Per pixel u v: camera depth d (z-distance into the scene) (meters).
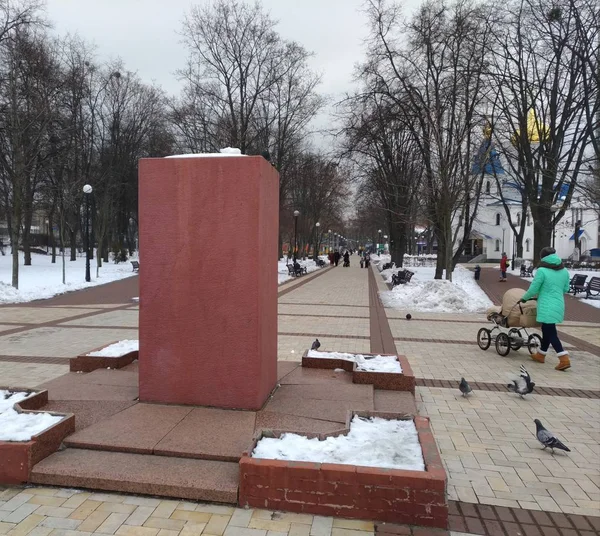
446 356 8.13
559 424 4.93
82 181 29.20
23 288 19.30
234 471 3.43
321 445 3.46
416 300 15.35
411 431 3.75
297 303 15.88
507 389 6.18
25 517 2.98
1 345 8.61
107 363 6.16
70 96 29.95
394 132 25.12
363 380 5.63
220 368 4.57
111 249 45.88
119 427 4.08
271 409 4.60
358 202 44.00
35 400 4.48
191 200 4.50
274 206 5.15
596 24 21.86
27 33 21.56
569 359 7.36
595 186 21.72
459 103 21.39
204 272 4.54
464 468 3.88
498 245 56.41
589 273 28.33
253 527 2.90
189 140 27.75
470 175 22.84
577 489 3.55
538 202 27.73
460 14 20.42
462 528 3.00
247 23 24.47
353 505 3.00
